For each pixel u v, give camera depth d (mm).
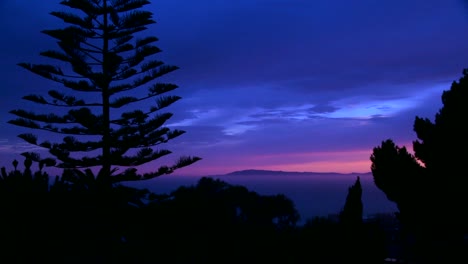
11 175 6648
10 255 5953
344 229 8953
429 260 9312
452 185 9195
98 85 12688
